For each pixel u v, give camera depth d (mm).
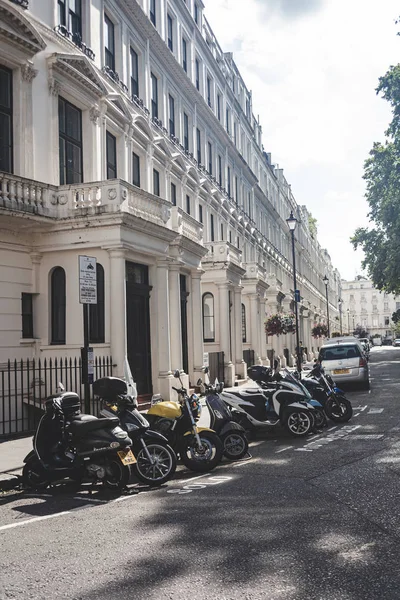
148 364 17641
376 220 40906
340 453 9688
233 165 38344
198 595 4168
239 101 42625
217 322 26453
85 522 6320
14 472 8867
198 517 6250
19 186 13961
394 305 172500
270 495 7102
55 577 4648
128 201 15672
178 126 26359
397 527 5574
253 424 11898
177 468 9477
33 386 13367
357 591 4152
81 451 7820
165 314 17750
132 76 21516
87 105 16953
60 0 16453
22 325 15062
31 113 14555
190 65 28625
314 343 73688
